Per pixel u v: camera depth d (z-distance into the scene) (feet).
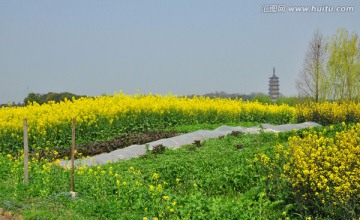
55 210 36.94
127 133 82.53
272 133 65.67
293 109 114.93
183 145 65.10
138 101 94.07
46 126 73.67
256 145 59.31
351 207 31.30
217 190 43.27
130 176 45.65
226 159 50.49
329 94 120.88
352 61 118.62
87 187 43.73
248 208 34.14
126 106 88.74
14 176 48.67
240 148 58.49
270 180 38.17
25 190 43.93
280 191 37.09
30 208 37.14
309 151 37.76
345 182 32.42
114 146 68.23
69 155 63.87
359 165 34.22
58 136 75.00
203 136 70.59
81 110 85.56
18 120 76.84
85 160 58.49
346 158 35.14
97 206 37.01
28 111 84.74
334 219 32.30
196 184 44.16
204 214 33.27
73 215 35.53
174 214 34.27
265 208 35.04
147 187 42.42
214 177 44.96
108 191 41.98
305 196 34.27
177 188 44.47
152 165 50.31
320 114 94.07
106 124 80.89
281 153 40.06
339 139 45.57
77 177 46.47
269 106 116.67
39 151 65.26
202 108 99.40
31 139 71.20
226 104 105.60
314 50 122.83
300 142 41.09
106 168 50.57
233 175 44.19
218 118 101.14
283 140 62.23
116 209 36.50
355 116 88.17
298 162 35.86
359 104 90.02
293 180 35.09
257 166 44.52
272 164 39.27
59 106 91.97
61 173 47.93
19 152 68.13
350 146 38.14
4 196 40.55
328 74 120.98
